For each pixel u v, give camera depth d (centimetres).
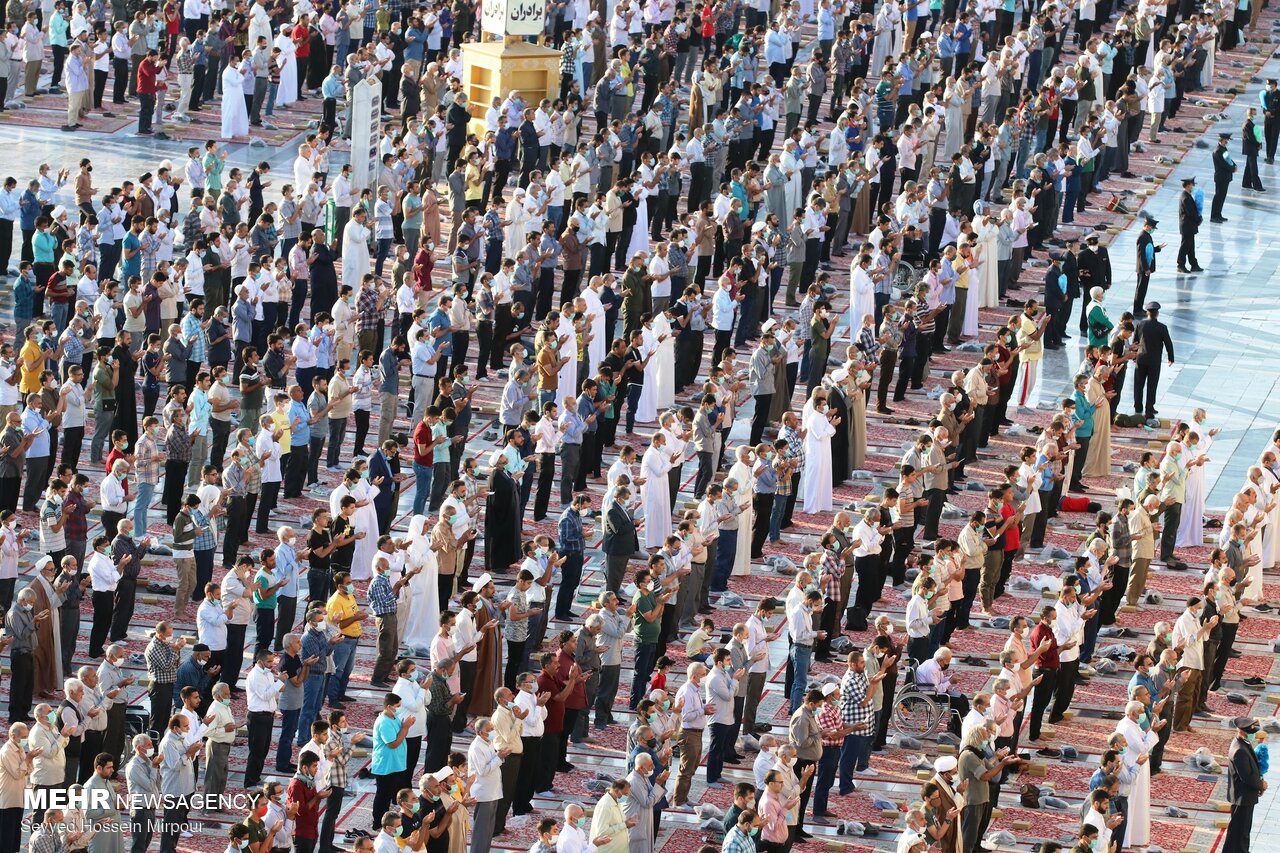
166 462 8144
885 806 6581
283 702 6406
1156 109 13938
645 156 11012
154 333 9025
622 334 10350
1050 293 10488
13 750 5894
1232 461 9575
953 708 7062
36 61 13212
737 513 7856
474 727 6738
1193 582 8506
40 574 6725
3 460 7850
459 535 7419
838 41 13475
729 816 5797
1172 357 9825
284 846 5816
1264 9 17112
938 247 11281
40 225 9750
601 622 6756
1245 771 6378
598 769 6706
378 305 9262
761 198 11912
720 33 14188
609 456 9062
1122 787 6406
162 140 12562
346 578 6812
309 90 13750
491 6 12750
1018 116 12369
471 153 11231
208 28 13450
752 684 6862
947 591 7325
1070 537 8756
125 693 6444
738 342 10256
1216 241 12431
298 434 8288
